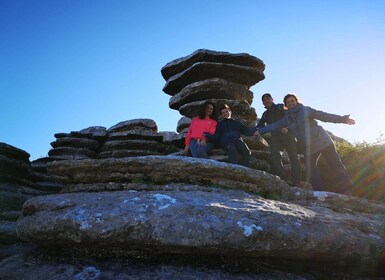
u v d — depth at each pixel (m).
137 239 4.74
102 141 20.91
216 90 11.21
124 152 18.41
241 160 9.08
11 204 12.45
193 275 4.65
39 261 5.25
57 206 5.31
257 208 5.33
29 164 16.45
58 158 19.36
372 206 7.16
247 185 6.38
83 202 5.31
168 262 4.91
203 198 5.45
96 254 5.08
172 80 12.40
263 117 9.35
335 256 5.29
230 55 11.52
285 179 9.14
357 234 5.52
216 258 5.05
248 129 8.62
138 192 5.65
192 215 4.91
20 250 7.04
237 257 5.12
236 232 4.73
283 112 9.05
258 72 11.67
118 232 4.76
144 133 19.20
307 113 8.16
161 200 5.23
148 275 4.59
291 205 6.04
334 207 6.75
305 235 5.02
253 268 5.04
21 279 4.86
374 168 9.55
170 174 6.25
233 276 4.76
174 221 4.80
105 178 6.33
